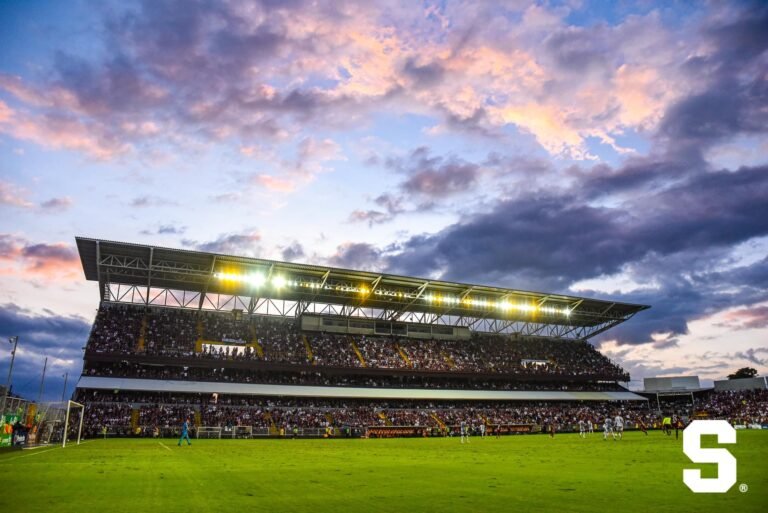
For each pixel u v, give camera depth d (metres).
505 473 22.20
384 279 82.69
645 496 15.13
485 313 99.00
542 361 102.56
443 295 89.94
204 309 88.06
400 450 41.41
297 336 88.81
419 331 98.88
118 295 81.31
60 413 61.91
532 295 92.81
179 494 15.91
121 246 67.88
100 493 16.11
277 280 79.12
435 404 88.19
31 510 13.13
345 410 79.00
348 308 97.19
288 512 12.86
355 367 83.00
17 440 42.81
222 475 21.52
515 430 81.38
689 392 112.56
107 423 63.50
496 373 92.94
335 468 24.92
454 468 24.77
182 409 69.62
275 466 25.97
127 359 70.56
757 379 107.19
